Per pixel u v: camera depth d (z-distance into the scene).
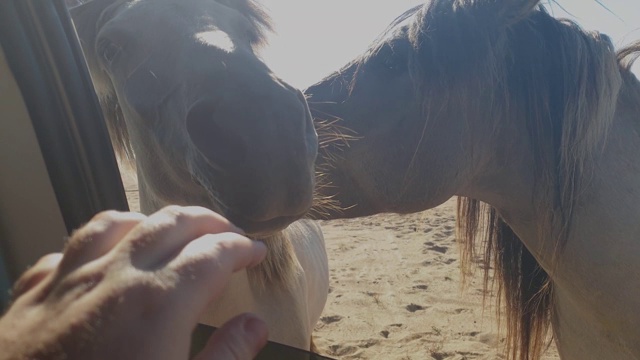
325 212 1.82
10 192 1.15
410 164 1.75
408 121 1.74
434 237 7.20
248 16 1.86
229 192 1.12
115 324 0.47
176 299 0.49
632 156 1.67
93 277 0.50
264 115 1.10
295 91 1.21
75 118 1.13
